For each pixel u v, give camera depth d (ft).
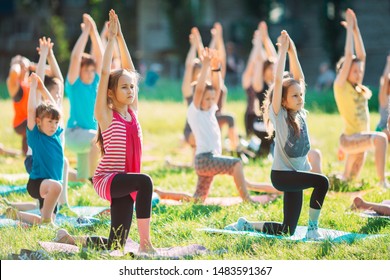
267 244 40.11
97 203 54.39
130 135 38.29
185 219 47.78
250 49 222.07
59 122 47.42
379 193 55.16
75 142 59.62
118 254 37.93
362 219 47.11
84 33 59.72
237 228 44.11
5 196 56.24
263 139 75.46
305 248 39.50
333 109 129.18
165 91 168.76
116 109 38.65
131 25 248.52
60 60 207.62
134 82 38.86
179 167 71.77
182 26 220.23
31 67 71.72
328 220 46.75
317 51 226.58
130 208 38.78
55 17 221.46
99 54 59.77
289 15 232.32
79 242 40.04
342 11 208.44
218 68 56.59
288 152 42.32
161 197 55.47
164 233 43.55
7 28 273.13
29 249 38.45
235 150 76.84
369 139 58.85
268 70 74.18
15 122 74.08
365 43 217.36
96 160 60.44
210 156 53.98
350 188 58.08
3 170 70.33
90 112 60.39
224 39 238.48
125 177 37.29
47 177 46.52
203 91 54.34
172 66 241.96
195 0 227.20
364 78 216.13
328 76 178.19
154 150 88.74
